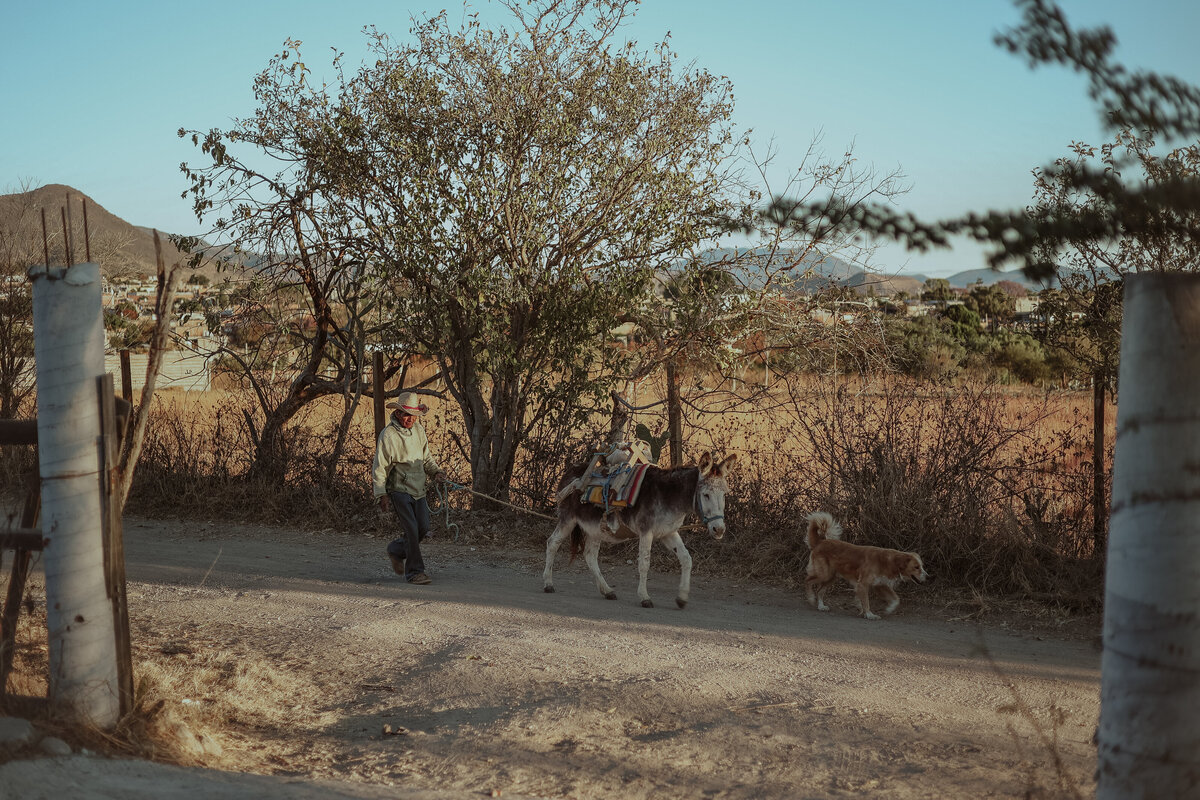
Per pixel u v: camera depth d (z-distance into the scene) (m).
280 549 11.98
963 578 9.57
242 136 12.91
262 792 4.29
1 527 5.12
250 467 14.70
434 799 4.48
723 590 10.05
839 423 10.75
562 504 9.92
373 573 10.70
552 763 5.21
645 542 9.18
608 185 12.16
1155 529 2.95
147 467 14.69
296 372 15.02
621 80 12.16
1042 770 5.03
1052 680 6.79
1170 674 2.95
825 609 9.20
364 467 14.12
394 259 12.52
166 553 11.49
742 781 4.95
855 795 4.73
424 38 12.34
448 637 7.81
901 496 10.02
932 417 10.54
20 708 4.91
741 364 12.73
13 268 15.18
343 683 6.68
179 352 19.23
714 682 6.64
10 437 5.09
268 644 7.54
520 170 12.32
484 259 12.16
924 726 5.78
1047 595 9.02
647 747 5.43
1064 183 2.21
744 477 11.62
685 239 11.83
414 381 15.77
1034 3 2.17
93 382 4.99
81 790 4.02
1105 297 9.06
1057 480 9.98
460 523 12.71
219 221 13.34
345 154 12.41
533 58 12.04
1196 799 2.94
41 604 7.68
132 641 7.34
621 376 12.68
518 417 13.22
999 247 2.14
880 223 2.21
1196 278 2.85
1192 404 2.89
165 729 5.10
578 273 12.09
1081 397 10.37
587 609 8.98
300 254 13.78
